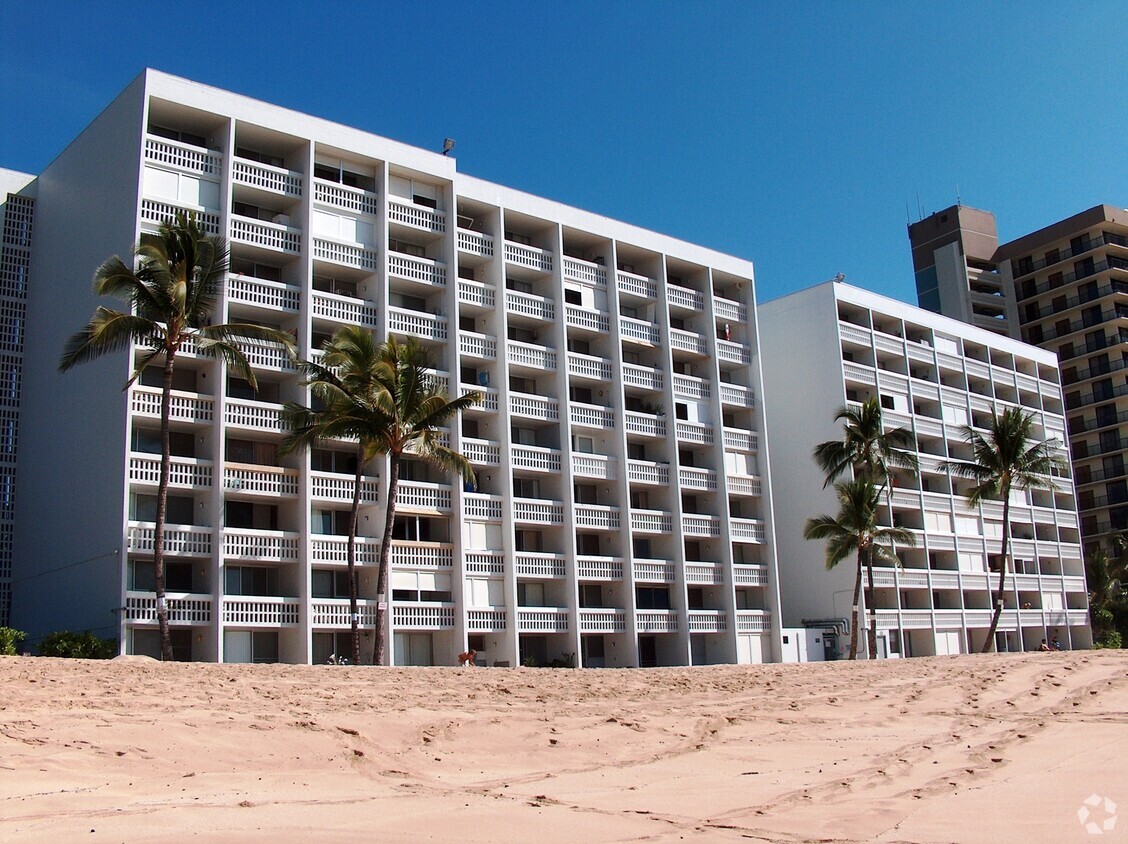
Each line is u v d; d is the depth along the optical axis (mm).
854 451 65438
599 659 58406
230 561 44344
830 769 19125
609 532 59031
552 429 57844
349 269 50281
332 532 48000
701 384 65125
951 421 82250
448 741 20547
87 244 47688
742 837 13453
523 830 13625
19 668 25156
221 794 15195
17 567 48844
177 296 38594
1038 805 15414
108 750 17062
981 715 25969
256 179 47688
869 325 77750
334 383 43281
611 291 61375
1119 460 104938
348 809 14594
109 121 47344
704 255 66875
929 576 75188
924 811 15156
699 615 61250
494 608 51719
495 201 56500
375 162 52156
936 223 117688
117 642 39812
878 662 43688
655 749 21344
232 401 44562
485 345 54719
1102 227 108625
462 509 51031
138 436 44219
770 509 66188
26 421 50625
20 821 12961
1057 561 90562
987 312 116250
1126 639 96125
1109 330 107375
